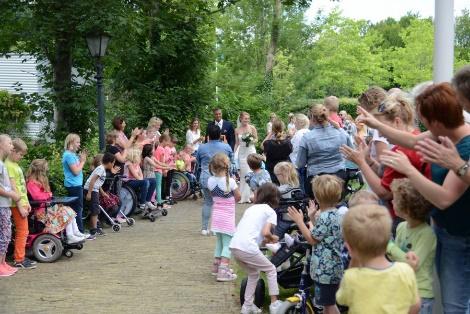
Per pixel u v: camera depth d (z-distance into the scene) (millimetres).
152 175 11219
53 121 14047
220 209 6934
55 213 7879
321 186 4605
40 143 12789
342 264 4535
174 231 9805
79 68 14609
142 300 6148
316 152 6699
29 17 13141
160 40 16781
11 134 16609
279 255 5688
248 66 31969
